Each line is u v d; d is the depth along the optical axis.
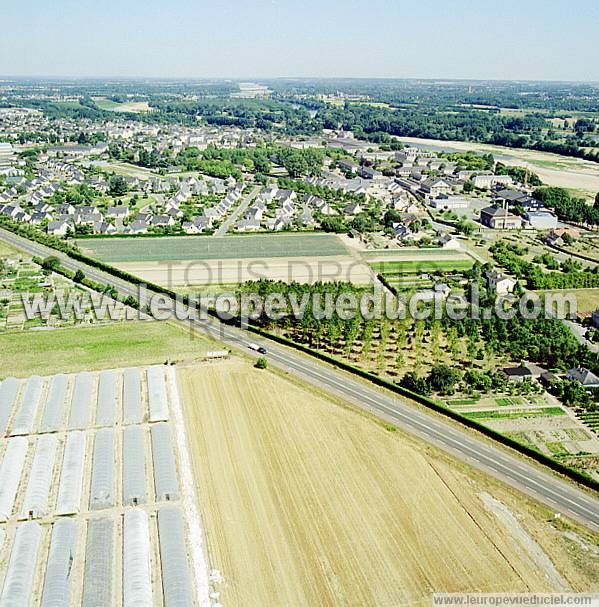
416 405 135.88
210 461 114.25
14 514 100.31
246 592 86.00
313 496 105.12
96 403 132.50
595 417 132.50
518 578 89.19
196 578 88.19
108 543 93.44
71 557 90.88
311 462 114.44
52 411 127.19
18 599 83.12
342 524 98.81
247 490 106.44
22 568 87.81
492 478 111.31
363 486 108.00
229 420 127.88
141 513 99.38
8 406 129.62
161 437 118.81
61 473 108.62
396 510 102.19
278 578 88.38
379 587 87.06
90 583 86.12
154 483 108.00
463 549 94.25
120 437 120.75
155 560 92.06
